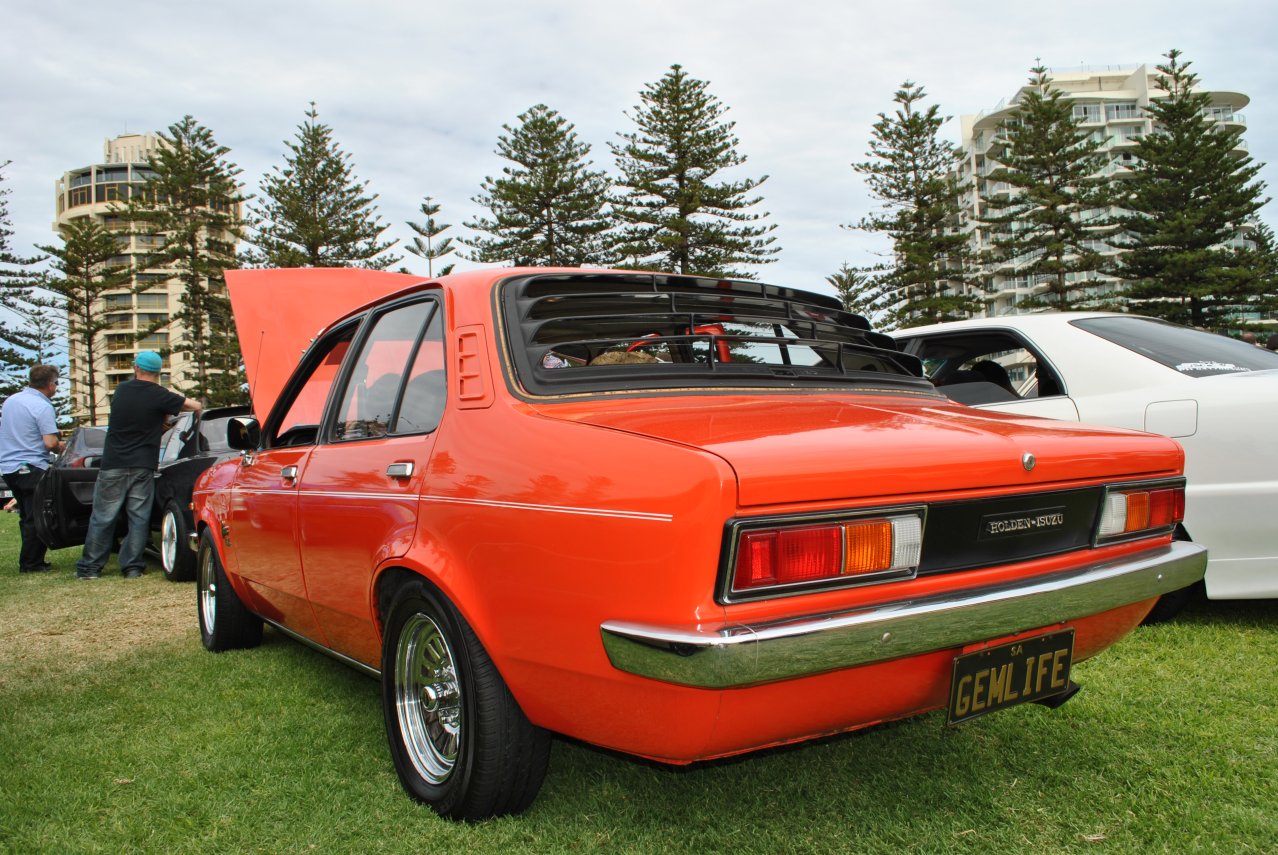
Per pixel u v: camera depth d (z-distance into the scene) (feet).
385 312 9.95
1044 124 122.42
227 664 13.32
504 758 7.27
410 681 8.40
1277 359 14.08
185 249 125.29
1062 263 123.95
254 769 9.05
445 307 8.64
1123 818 7.56
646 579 5.72
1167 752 8.86
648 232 120.47
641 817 7.74
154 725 10.54
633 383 7.95
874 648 5.76
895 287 130.82
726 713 5.71
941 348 16.22
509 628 6.78
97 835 7.70
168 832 7.72
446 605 7.47
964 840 7.25
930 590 6.22
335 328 11.07
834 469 5.84
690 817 7.73
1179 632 12.79
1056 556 7.13
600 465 6.24
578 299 8.57
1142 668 11.32
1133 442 7.85
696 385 8.27
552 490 6.48
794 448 5.90
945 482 6.31
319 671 12.81
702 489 5.52
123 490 23.07
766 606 5.62
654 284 9.35
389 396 9.23
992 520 6.65
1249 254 116.57
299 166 122.31
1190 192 119.24
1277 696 10.21
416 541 7.86
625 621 5.83
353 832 7.60
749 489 5.53
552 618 6.40
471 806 7.46
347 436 9.87
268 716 10.78
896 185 126.93
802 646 5.49
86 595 20.25
